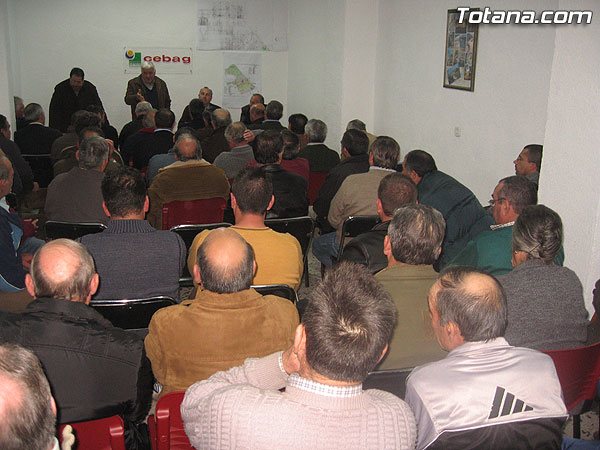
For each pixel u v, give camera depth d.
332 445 1.09
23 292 2.35
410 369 1.72
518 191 2.45
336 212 3.62
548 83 4.02
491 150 4.75
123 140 6.57
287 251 2.50
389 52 6.59
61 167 4.53
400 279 1.96
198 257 1.74
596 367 1.97
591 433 2.61
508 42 4.44
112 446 1.55
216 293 1.72
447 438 1.30
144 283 2.38
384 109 6.81
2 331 1.57
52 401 0.88
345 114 7.09
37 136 5.66
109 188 2.40
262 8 8.90
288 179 3.76
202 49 8.82
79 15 8.28
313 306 1.15
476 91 4.91
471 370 1.36
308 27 8.20
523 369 1.35
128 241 2.35
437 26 5.50
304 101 8.56
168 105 8.26
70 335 1.60
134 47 8.57
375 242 2.56
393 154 3.61
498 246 2.40
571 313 1.93
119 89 8.67
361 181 3.55
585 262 2.99
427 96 5.78
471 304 1.43
